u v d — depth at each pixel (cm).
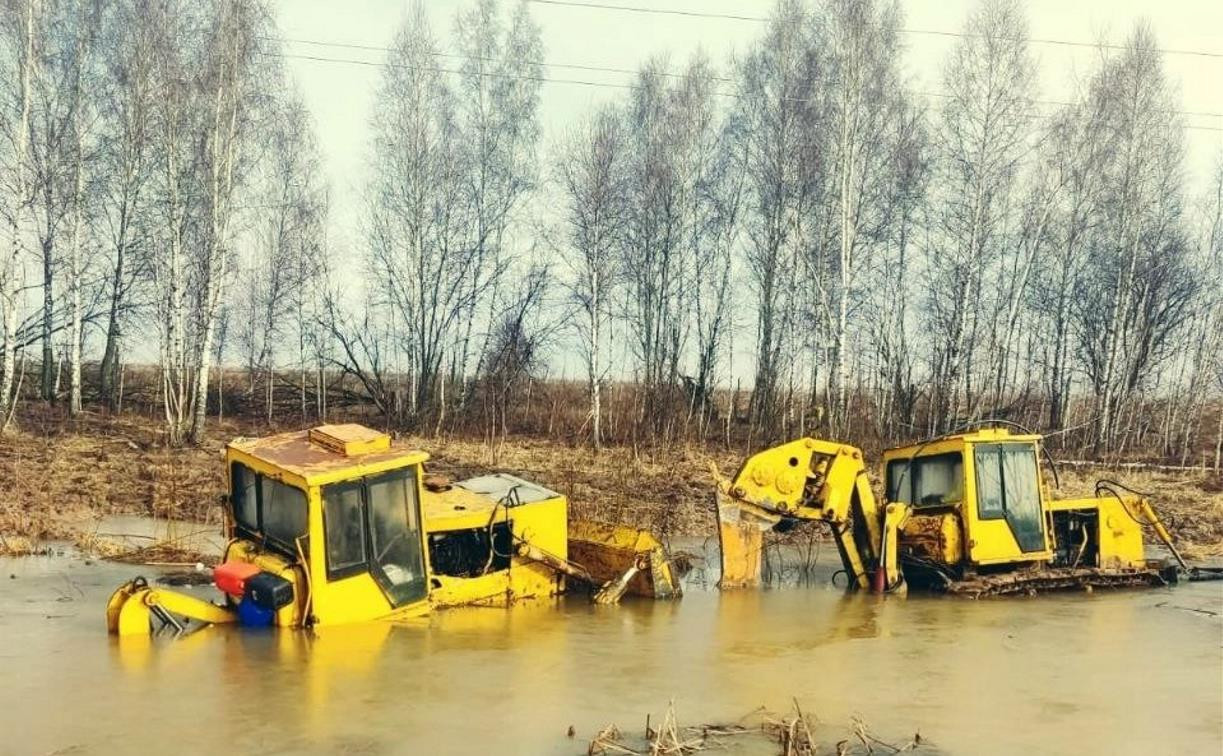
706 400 3316
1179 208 3134
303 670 854
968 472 1354
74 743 667
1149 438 3525
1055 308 3306
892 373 3169
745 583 1361
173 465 2028
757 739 716
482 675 861
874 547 1375
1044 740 733
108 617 959
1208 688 880
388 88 3009
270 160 3150
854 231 2881
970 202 2828
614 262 3108
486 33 3066
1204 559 1703
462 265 3052
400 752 667
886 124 2939
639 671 897
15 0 2503
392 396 3262
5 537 1437
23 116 2470
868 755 691
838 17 2744
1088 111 2970
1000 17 2792
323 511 989
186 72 2512
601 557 1289
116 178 2806
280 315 3269
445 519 1135
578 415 3164
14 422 2456
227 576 998
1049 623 1153
